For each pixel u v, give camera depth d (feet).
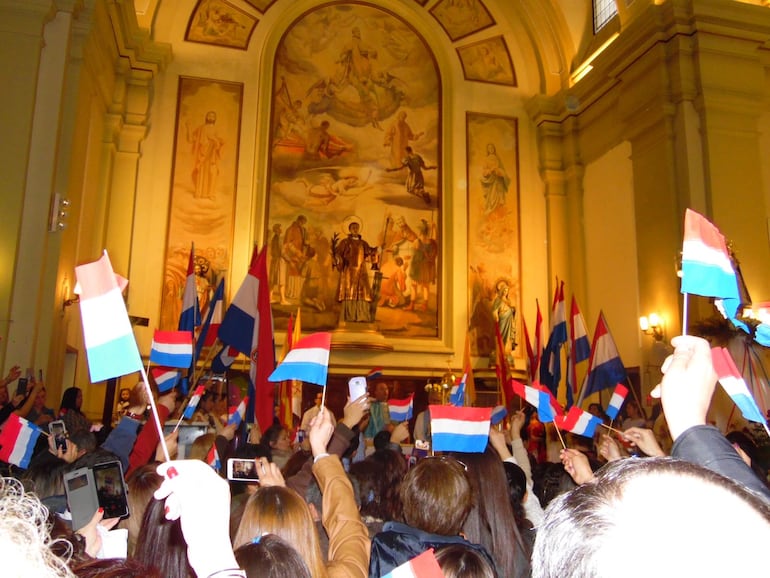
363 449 20.79
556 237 56.70
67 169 37.63
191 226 52.39
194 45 55.11
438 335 54.75
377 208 55.52
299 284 52.90
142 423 16.62
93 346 5.96
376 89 57.62
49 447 12.98
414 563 5.03
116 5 45.09
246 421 21.03
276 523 6.65
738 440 15.69
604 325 26.37
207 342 26.68
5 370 33.88
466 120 58.70
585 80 54.70
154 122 53.11
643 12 46.26
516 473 11.35
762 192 43.24
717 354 7.58
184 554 6.80
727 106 43.60
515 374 54.13
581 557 2.73
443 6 59.82
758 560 2.51
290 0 57.11
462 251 56.08
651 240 45.78
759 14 44.32
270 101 55.31
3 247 34.45
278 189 54.24
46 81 37.35
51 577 2.98
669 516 2.70
